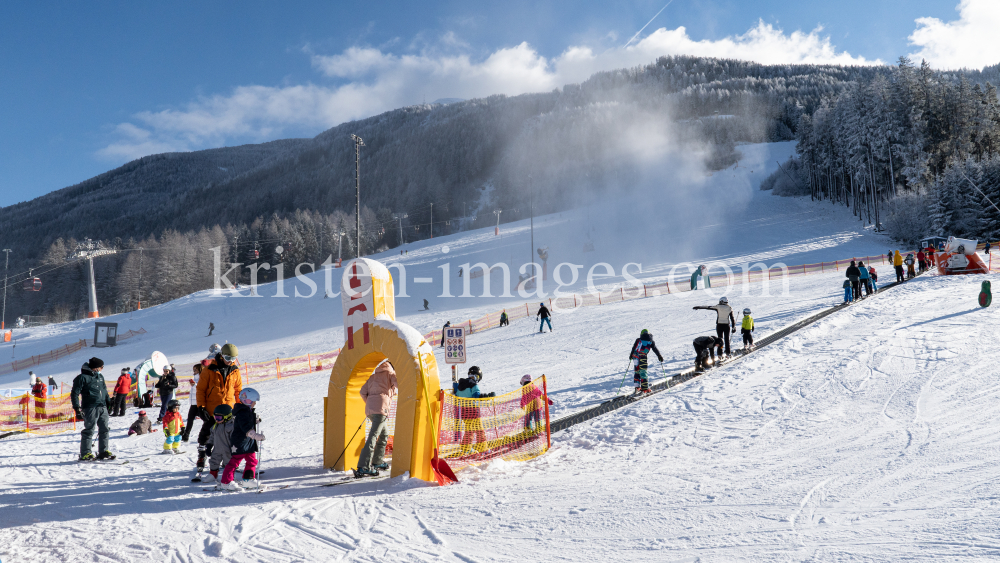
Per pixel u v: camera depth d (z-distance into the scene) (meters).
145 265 98.94
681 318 23.19
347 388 7.97
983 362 10.84
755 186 94.12
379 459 7.69
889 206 60.94
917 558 3.80
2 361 42.78
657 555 4.20
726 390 10.97
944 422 7.67
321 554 4.50
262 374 24.36
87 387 8.71
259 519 5.43
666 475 6.49
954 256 26.25
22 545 4.87
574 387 13.09
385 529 5.08
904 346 12.89
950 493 5.07
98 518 5.59
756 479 6.03
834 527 4.50
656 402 10.62
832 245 53.81
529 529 4.95
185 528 5.22
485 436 8.00
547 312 24.84
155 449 9.88
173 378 12.80
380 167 183.62
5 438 12.34
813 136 78.88
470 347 23.72
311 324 41.50
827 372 11.47
